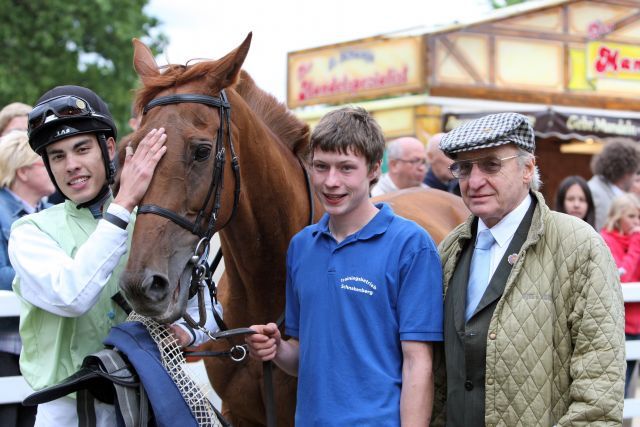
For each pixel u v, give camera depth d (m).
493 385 2.00
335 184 2.16
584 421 1.89
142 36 17.11
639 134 8.45
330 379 2.13
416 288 2.13
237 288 2.73
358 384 2.11
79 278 2.02
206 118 2.22
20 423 3.10
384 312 2.14
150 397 1.99
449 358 2.13
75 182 2.20
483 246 2.17
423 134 7.59
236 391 2.76
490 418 2.00
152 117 2.19
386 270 2.15
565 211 5.06
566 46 8.22
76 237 2.21
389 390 2.09
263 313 2.74
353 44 8.31
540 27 8.10
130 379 2.03
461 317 2.12
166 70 2.29
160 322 2.05
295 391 2.64
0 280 3.38
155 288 2.02
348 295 2.16
